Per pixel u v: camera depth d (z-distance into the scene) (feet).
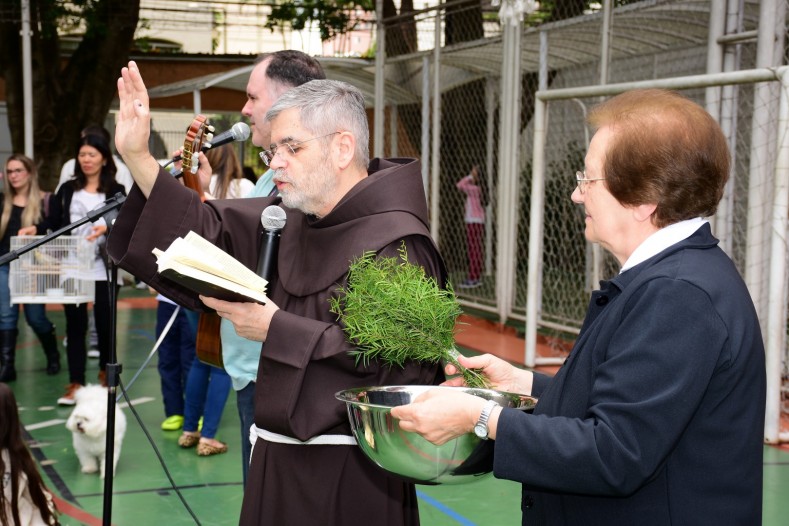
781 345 16.06
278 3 50.72
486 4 28.91
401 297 6.37
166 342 17.95
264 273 7.61
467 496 14.62
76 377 20.15
